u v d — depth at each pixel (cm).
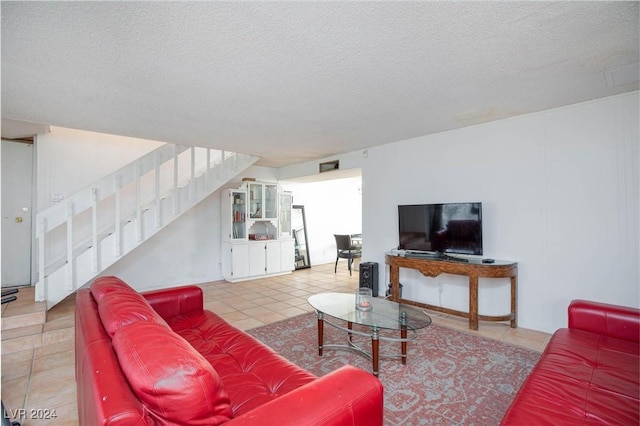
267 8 154
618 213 276
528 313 327
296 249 724
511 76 236
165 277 538
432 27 172
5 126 391
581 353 177
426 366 245
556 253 309
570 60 212
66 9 152
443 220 375
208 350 192
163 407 91
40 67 213
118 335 122
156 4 149
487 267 318
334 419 99
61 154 448
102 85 244
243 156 542
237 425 90
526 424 120
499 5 154
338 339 302
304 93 264
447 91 263
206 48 191
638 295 266
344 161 518
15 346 289
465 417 182
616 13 161
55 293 376
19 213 437
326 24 168
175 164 471
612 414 124
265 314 387
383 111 312
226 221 581
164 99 274
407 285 432
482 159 357
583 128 293
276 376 157
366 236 482
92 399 97
